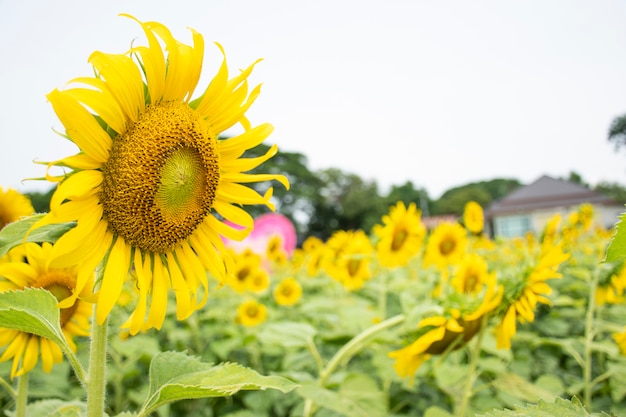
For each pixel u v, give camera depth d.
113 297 0.41
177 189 0.46
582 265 1.93
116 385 1.12
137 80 0.43
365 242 1.50
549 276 0.64
